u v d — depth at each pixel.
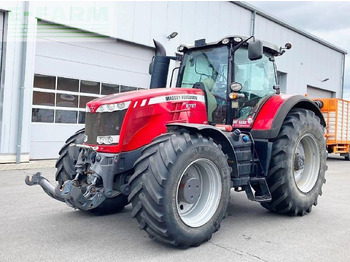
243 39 4.10
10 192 5.30
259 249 3.21
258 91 4.55
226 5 12.51
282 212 4.35
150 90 3.81
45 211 4.33
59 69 8.87
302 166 4.44
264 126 4.16
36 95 8.54
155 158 3.07
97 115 3.59
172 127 3.50
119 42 9.94
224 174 3.43
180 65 4.78
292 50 16.03
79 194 3.16
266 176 4.16
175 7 10.91
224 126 3.96
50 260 2.84
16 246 3.14
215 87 4.29
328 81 18.81
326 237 3.59
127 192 3.51
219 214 3.39
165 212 2.97
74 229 3.66
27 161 8.21
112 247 3.17
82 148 3.69
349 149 12.87
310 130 4.48
